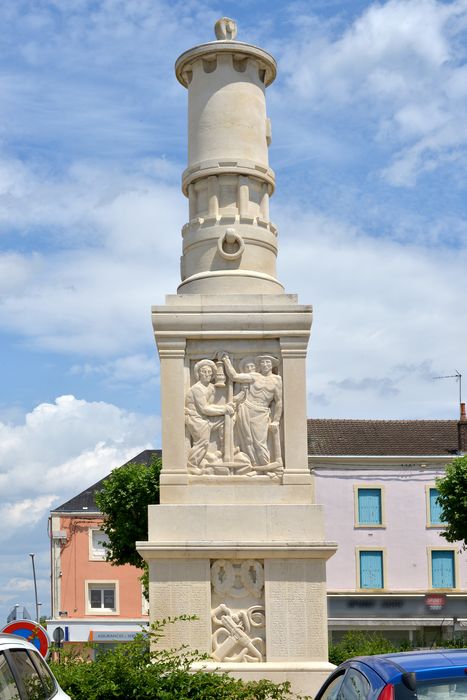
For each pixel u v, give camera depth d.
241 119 19.81
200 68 20.09
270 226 19.80
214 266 19.28
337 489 53.78
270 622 17.42
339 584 52.97
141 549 17.42
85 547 60.75
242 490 17.98
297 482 18.00
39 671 12.19
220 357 18.39
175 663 15.61
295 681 17.11
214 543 17.45
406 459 53.91
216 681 15.30
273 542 17.53
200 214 19.84
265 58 20.19
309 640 17.41
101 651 17.73
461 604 52.81
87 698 14.95
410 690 8.70
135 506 46.81
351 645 35.31
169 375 18.28
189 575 17.53
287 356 18.38
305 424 18.19
